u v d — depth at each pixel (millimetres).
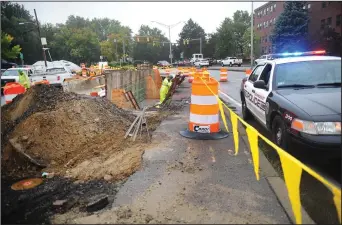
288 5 45250
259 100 6754
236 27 81750
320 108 4719
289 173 3062
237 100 13078
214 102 6578
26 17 82875
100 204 3783
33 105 7059
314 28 44281
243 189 4156
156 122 8344
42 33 84062
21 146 5539
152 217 3527
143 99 17000
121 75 12781
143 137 6648
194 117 6660
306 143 4531
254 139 3848
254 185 4270
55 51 83312
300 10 44625
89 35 84375
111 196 4086
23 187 4512
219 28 88875
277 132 5496
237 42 80500
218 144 6094
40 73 21922
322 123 4465
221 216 3523
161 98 13781
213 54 99375
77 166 5199
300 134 4609
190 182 4402
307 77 6047
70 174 4926
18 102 7539
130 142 6277
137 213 3617
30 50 74250
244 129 7281
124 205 3814
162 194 4062
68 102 7051
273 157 5566
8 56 57188
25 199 4133
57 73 21828
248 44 73938
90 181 4629
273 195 3982
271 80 6289
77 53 81562
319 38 37281
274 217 3486
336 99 5023
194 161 5195
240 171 4758
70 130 6191
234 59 63094
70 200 4055
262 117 6586
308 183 4488
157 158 5363
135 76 15203
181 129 7336
